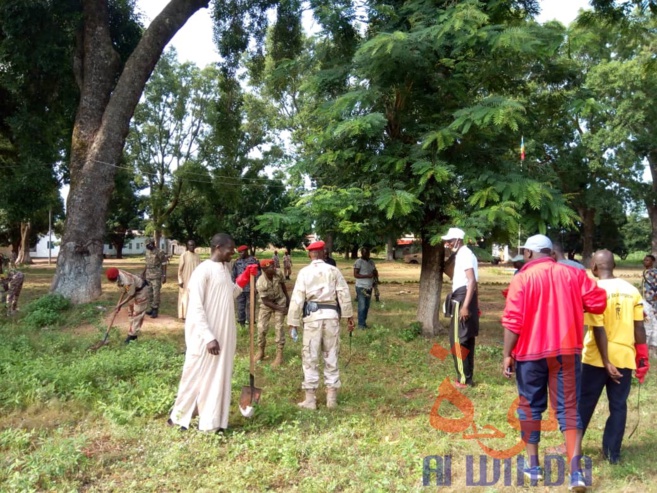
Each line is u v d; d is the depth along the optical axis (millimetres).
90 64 13273
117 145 13078
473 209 8695
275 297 7918
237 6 16578
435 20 8344
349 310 6027
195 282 5012
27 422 5113
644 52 26828
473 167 8844
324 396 6398
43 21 13867
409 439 4859
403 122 9391
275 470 4215
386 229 9180
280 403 5930
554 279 4016
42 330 10438
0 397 5680
